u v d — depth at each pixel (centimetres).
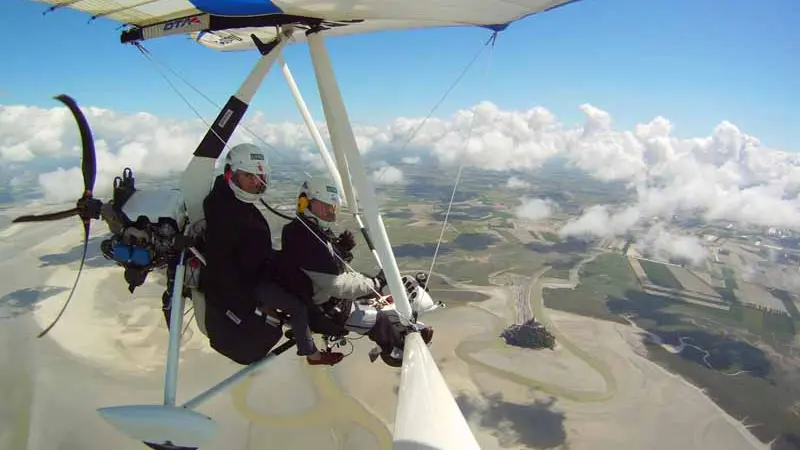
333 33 593
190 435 324
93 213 394
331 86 408
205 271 385
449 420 356
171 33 424
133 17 426
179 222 395
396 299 423
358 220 524
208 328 396
